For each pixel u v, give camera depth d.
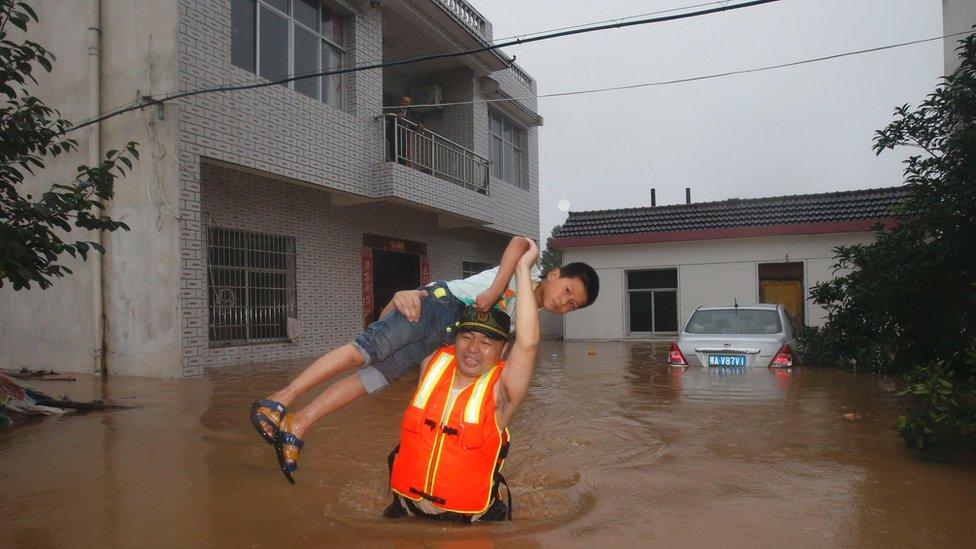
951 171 7.02
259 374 10.09
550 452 5.03
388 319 3.83
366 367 3.86
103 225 5.78
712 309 10.55
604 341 19.50
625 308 19.91
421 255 17.48
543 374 10.28
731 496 3.87
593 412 6.69
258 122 10.98
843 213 18.14
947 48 12.61
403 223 16.73
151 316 9.76
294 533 3.29
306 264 13.48
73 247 5.58
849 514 3.53
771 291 18.69
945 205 7.02
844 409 6.63
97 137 10.12
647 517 3.52
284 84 11.90
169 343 9.62
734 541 3.16
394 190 13.50
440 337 3.90
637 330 20.08
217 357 11.37
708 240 18.95
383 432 5.79
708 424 5.97
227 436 5.54
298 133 11.81
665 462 4.68
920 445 4.76
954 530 3.29
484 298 3.34
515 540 3.18
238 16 11.06
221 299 11.61
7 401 6.32
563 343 18.72
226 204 11.66
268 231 12.56
